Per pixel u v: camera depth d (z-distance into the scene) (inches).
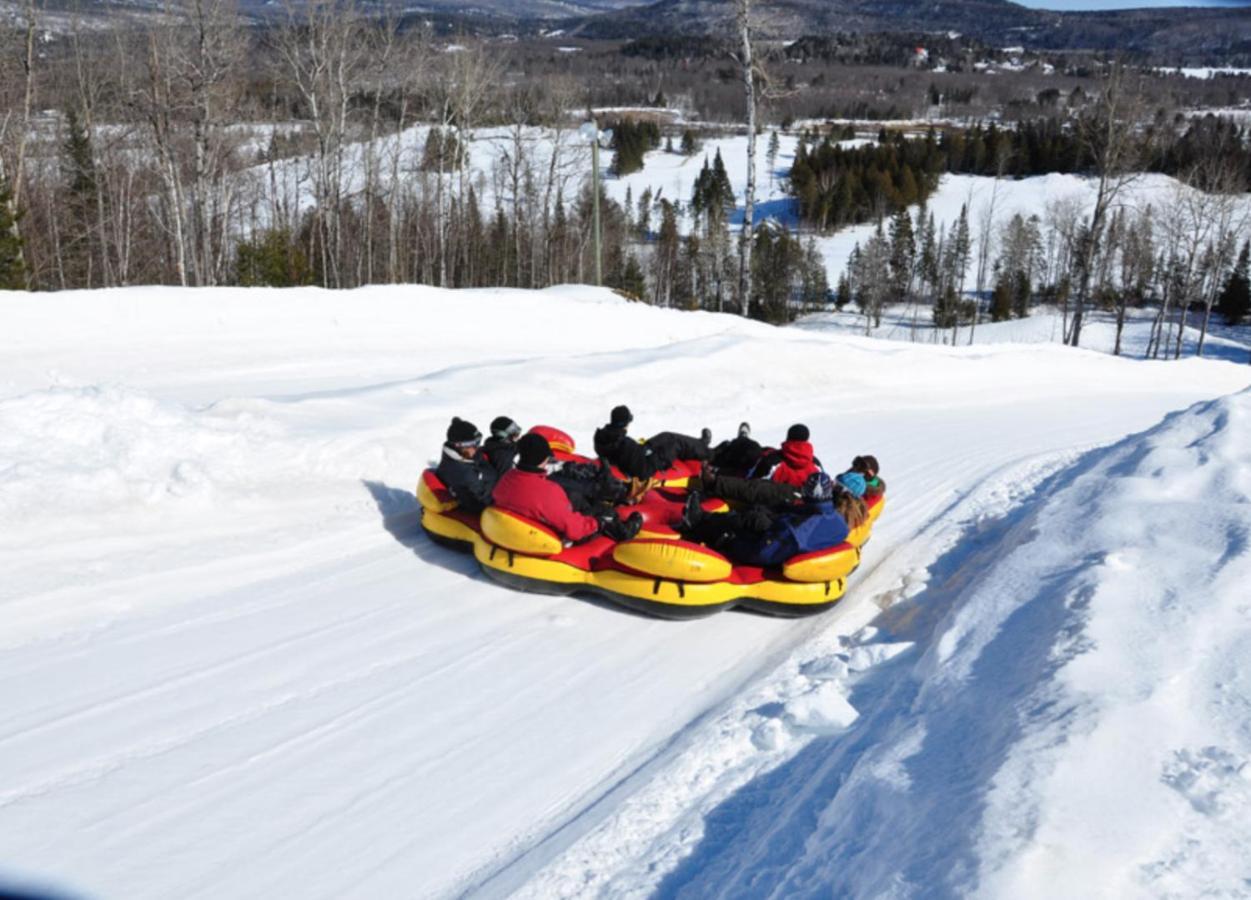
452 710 230.5
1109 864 129.9
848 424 607.2
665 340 848.3
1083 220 3449.8
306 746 209.0
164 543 298.0
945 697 205.5
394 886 169.2
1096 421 709.9
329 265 2150.6
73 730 205.3
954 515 423.5
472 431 324.5
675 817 189.5
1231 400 414.6
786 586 299.6
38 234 1803.6
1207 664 190.5
